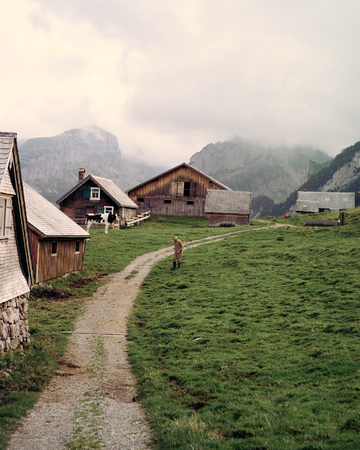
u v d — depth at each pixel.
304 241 42.81
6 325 14.98
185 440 8.83
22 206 16.20
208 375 14.01
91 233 54.12
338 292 22.33
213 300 25.30
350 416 8.98
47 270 30.06
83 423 10.20
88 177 67.38
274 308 21.89
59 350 17.19
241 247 43.12
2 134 14.58
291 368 13.65
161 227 69.06
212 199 73.00
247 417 10.19
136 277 34.78
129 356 17.16
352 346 14.41
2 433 8.99
